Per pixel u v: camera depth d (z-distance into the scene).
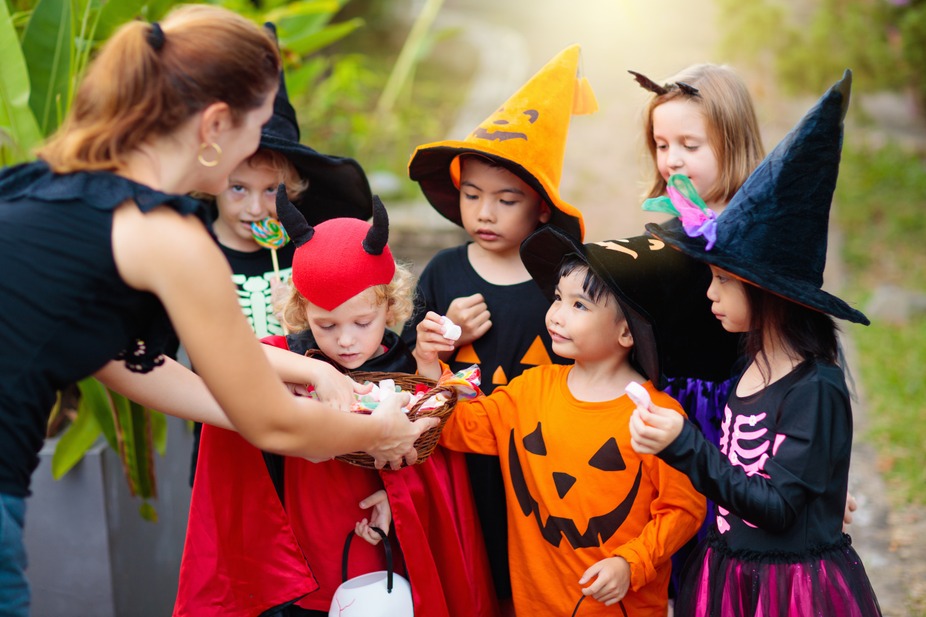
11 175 1.77
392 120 8.50
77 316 1.68
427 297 2.80
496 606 2.63
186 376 2.19
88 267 1.66
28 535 3.12
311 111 8.40
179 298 1.70
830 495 2.12
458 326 2.54
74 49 3.16
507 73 10.45
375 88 10.13
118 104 1.67
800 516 2.09
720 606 2.16
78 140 1.70
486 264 2.77
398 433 2.11
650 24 9.72
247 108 1.74
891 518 3.96
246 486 2.34
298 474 2.39
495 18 14.47
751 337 2.21
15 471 1.71
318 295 2.19
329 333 2.25
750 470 2.11
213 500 2.31
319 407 1.93
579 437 2.36
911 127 9.45
